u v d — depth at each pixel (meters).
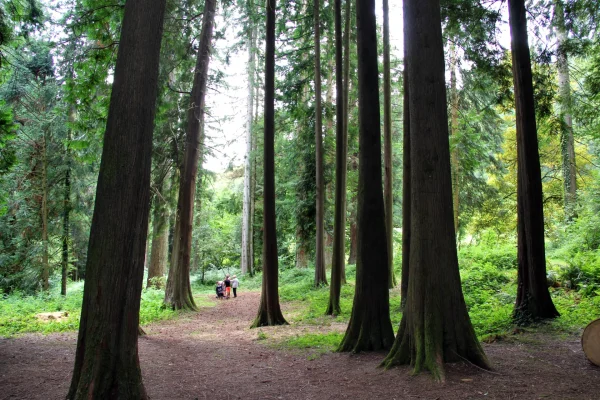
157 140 15.84
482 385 4.75
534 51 11.00
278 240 32.53
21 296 17.62
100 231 4.54
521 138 9.15
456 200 19.14
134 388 4.51
